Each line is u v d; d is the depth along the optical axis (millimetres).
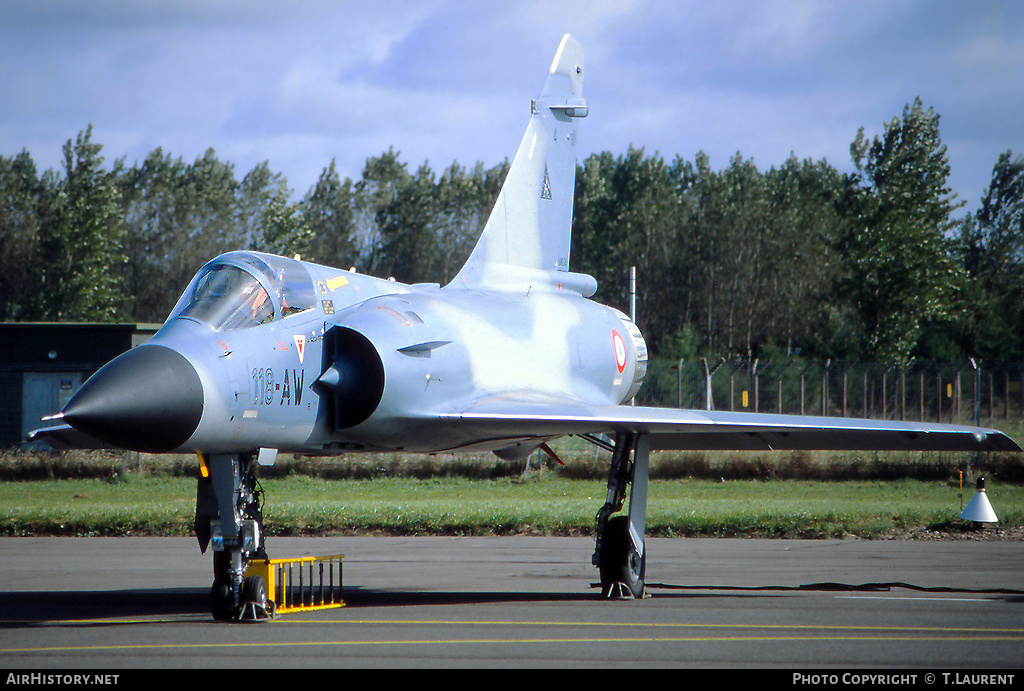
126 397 27453
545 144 50594
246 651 25328
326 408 33781
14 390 106312
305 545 53406
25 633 28297
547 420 34188
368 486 87312
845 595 35719
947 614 31266
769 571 42406
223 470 31750
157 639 27172
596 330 48594
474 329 39469
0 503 76188
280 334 32344
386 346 33688
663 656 24609
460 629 28672
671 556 47781
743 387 113500
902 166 186750
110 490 86188
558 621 30141
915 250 178125
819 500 74688
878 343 176625
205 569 44250
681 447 45375
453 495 81188
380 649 25531
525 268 48281
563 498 78438
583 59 53688
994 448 39031
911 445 40406
